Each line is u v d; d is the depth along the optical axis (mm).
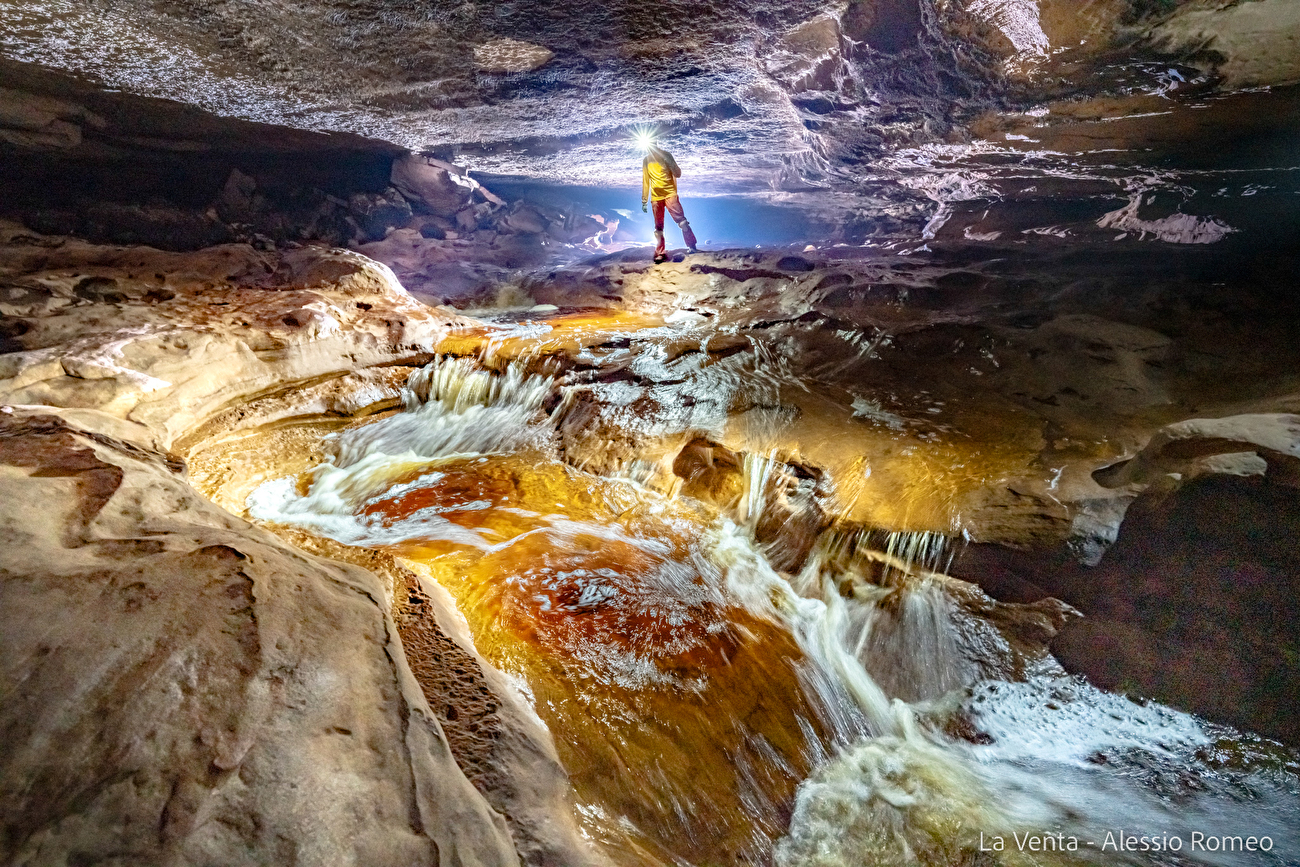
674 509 4613
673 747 2811
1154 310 5539
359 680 2020
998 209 8797
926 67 8227
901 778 2930
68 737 1571
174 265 7906
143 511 2588
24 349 5328
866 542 3881
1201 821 2645
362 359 6559
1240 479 3164
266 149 10047
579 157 10195
